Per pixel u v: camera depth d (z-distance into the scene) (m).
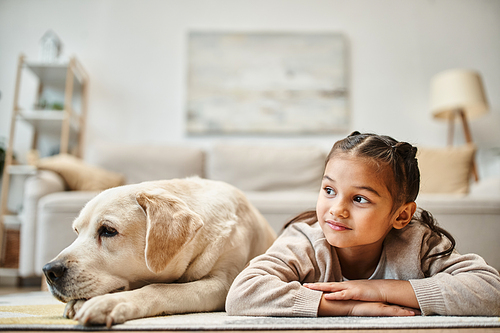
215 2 3.67
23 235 2.12
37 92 3.42
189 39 3.54
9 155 2.87
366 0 3.74
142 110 3.49
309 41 3.59
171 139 3.47
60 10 3.59
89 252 0.85
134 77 3.53
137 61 3.55
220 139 3.47
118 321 0.70
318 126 3.48
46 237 2.05
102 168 2.91
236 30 3.63
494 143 3.61
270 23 3.67
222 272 0.99
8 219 2.63
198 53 3.52
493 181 2.37
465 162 2.82
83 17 3.59
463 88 3.16
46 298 1.38
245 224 1.11
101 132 3.43
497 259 2.13
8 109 3.43
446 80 3.25
